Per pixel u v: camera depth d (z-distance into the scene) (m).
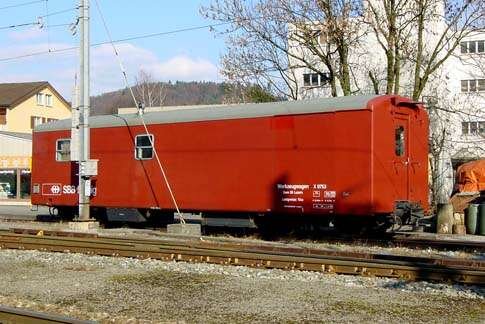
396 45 28.50
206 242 16.92
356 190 16.84
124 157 21.70
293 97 30.95
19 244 16.22
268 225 19.34
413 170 18.03
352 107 16.98
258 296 9.95
